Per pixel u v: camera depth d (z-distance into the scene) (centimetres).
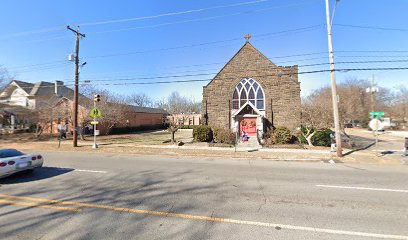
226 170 1023
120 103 3325
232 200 622
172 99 6078
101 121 2700
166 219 499
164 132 3956
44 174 936
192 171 998
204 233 435
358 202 610
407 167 1125
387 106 5281
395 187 755
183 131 4191
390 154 1521
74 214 527
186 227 461
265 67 2419
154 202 603
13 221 492
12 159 848
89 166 1112
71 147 1886
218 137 2197
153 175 916
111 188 731
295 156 1430
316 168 1084
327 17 1441
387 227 463
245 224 475
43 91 4003
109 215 520
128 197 644
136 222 484
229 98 2469
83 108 2650
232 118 2434
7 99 3381
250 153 1554
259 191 706
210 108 2494
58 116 2639
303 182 817
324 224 475
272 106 2381
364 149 1834
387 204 594
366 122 5012
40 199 632
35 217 511
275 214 527
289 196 659
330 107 2142
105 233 436
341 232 440
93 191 700
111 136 3066
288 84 2367
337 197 652
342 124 2180
